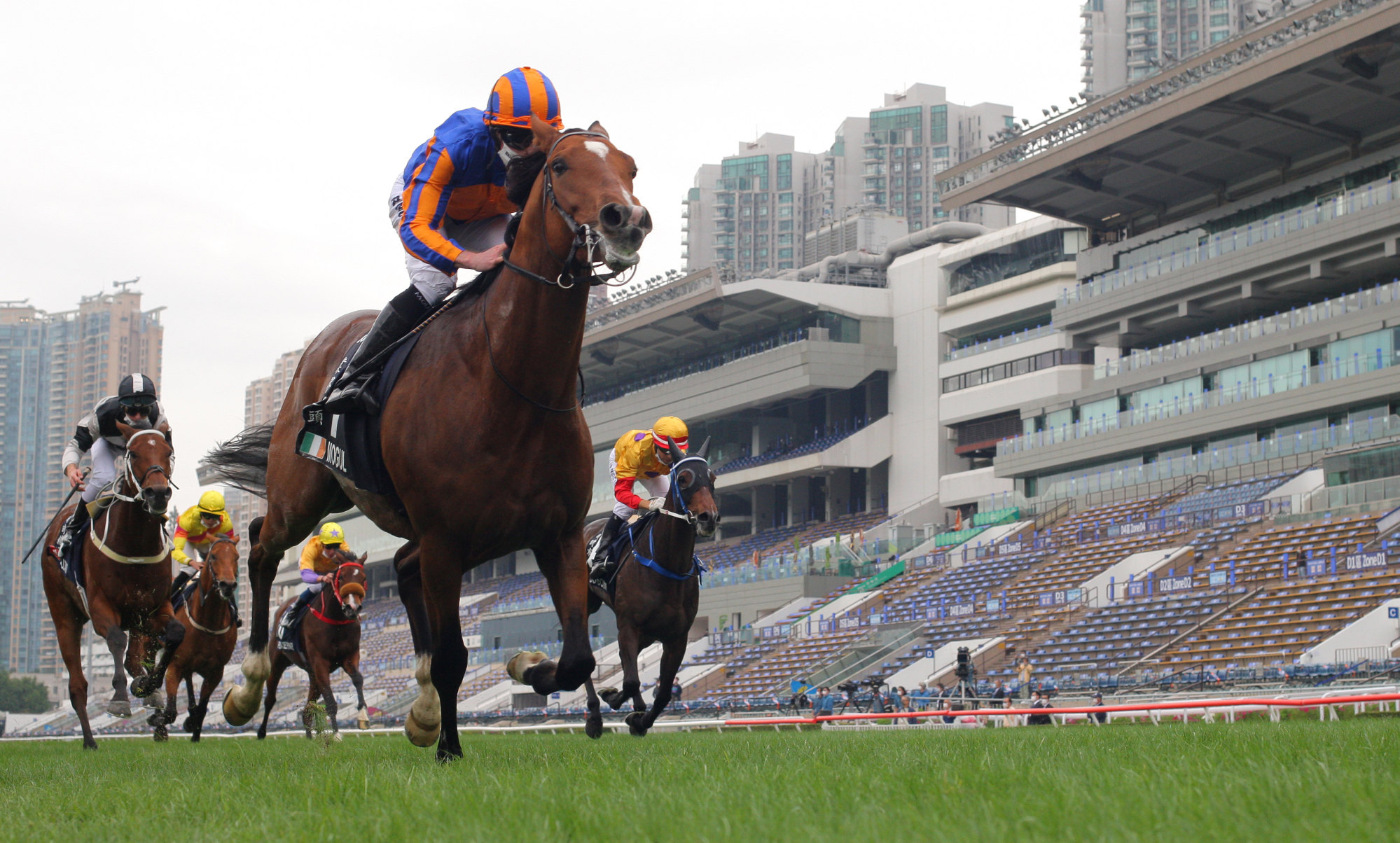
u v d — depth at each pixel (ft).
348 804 12.73
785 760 18.40
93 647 357.61
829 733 45.37
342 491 23.30
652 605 36.83
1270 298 134.21
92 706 211.61
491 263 19.44
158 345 491.72
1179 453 135.03
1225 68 124.67
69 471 34.55
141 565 34.55
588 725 39.24
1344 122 127.54
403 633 203.62
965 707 85.81
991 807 10.18
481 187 21.38
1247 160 137.90
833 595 151.74
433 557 19.76
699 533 35.63
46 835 11.44
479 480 19.20
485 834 9.85
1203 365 131.03
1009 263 174.40
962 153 484.74
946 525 156.76
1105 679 91.56
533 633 173.17
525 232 19.11
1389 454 104.32
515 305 18.93
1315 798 10.08
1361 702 50.42
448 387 19.61
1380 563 90.17
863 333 186.60
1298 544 101.24
